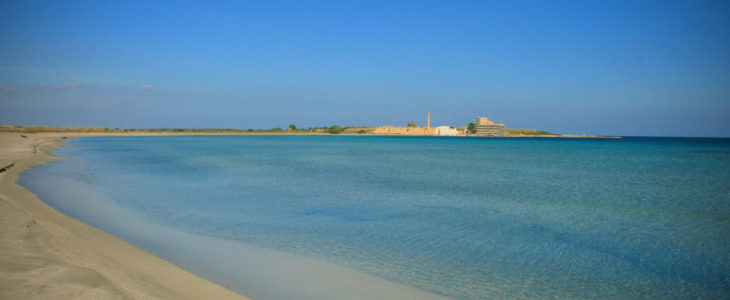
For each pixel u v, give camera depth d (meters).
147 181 25.33
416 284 8.69
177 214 15.41
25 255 7.98
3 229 10.08
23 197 17.11
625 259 10.81
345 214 16.20
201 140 121.12
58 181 23.80
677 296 8.42
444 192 22.75
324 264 9.84
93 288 6.44
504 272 9.64
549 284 8.92
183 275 8.29
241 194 20.88
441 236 12.89
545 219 15.77
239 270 9.12
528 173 34.97
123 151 58.59
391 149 83.38
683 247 12.02
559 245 12.08
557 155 66.00
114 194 19.84
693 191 24.47
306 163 43.06
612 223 15.22
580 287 8.80
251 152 63.22
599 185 27.00
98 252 9.19
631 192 23.80
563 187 25.73
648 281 9.25
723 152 81.19
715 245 12.28
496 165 43.72
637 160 54.78
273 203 18.38
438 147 97.69
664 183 28.47
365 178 29.39
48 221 12.12
